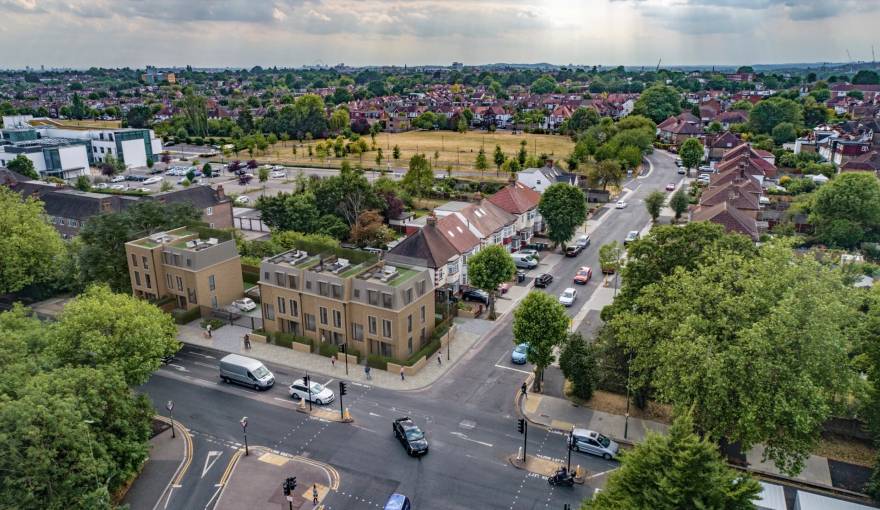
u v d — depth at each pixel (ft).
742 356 140.56
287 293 236.22
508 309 271.08
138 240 270.46
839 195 344.69
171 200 368.89
